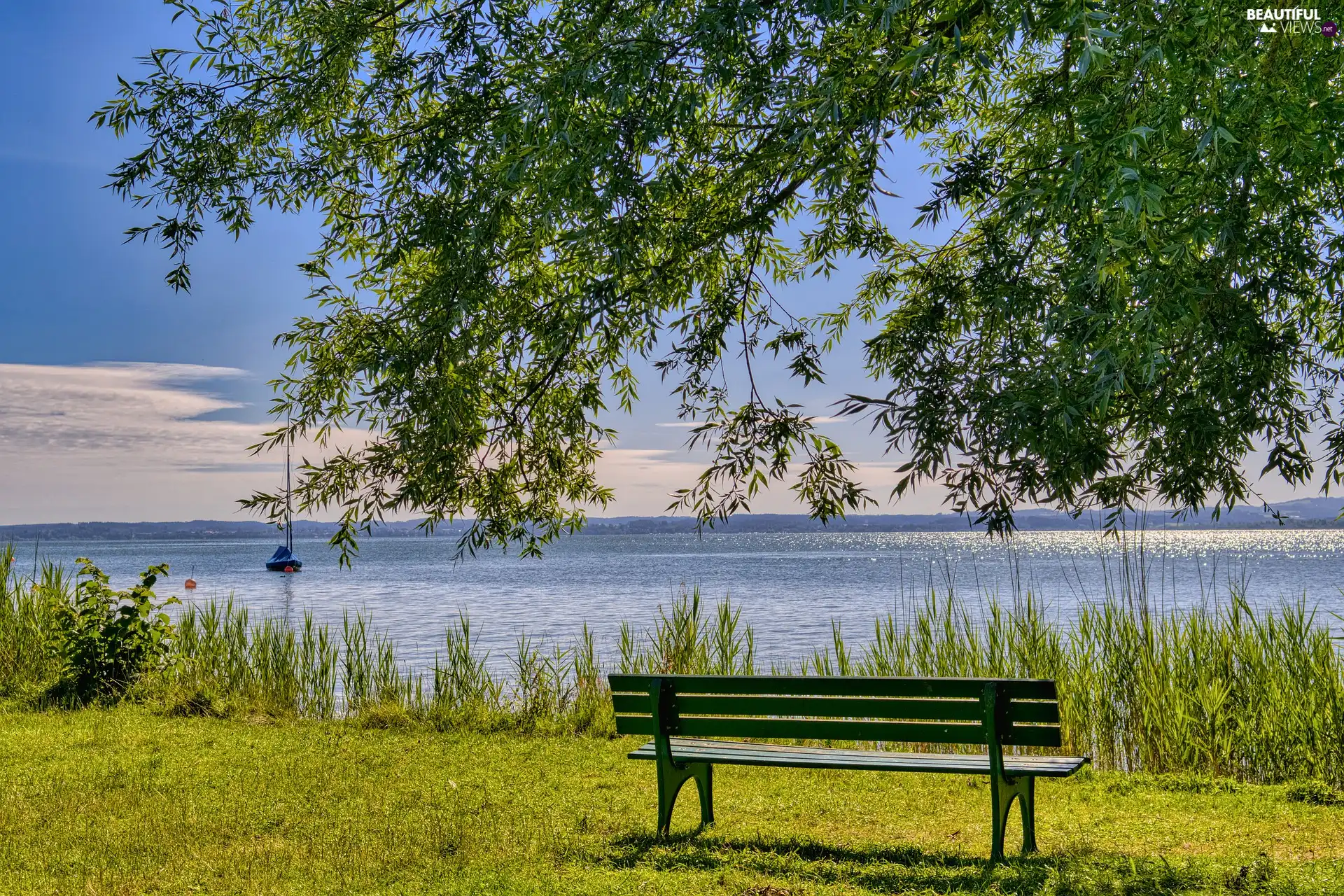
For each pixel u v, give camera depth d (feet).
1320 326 18.80
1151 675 27.45
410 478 21.02
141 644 37.60
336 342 22.97
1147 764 27.04
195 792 23.52
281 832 20.30
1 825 20.62
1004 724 17.78
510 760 27.63
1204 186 13.80
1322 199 16.78
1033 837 18.81
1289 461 16.34
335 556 377.30
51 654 39.34
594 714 32.96
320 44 22.77
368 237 23.91
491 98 20.48
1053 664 29.66
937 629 33.14
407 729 32.14
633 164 18.31
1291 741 25.66
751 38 18.19
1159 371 14.70
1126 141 12.66
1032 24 14.70
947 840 19.84
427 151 20.11
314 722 33.63
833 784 25.02
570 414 23.93
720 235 20.98
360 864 17.79
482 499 23.35
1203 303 14.46
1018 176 18.62
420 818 21.27
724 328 23.67
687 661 34.78
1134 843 19.60
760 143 19.63
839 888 16.34
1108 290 14.52
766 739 30.68
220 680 38.06
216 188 23.31
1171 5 13.32
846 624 78.18
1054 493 15.20
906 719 18.40
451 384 20.02
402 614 98.48
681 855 18.35
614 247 18.49
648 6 19.71
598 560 312.29
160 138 23.12
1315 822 20.95
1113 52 13.62
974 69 22.13
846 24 18.03
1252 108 13.41
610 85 18.11
